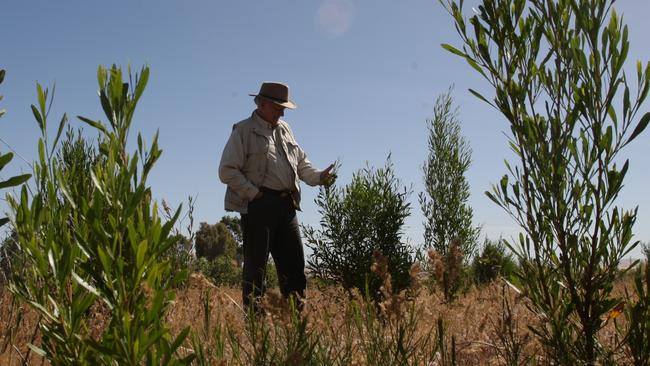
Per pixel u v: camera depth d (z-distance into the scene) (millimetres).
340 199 7301
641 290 2203
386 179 7367
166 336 1170
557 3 2246
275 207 5492
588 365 2182
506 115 2322
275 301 2055
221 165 5414
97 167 1099
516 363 2234
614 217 2176
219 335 2076
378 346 2098
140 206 1079
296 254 5652
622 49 2113
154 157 1077
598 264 2238
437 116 11609
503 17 2305
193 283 2932
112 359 1117
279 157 5570
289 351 1949
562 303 2307
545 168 2258
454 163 11312
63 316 1102
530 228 2309
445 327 2168
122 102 1074
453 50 2396
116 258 1056
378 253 2100
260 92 5590
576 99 2189
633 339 2172
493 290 2980
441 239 11023
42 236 1147
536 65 2291
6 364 1902
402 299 2064
